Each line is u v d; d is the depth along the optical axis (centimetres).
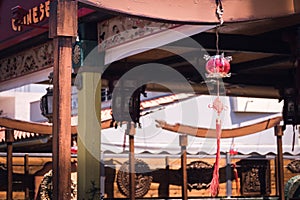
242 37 811
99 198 806
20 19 870
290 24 773
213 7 574
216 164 627
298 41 812
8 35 939
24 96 2700
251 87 1057
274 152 1608
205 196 1273
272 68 969
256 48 816
